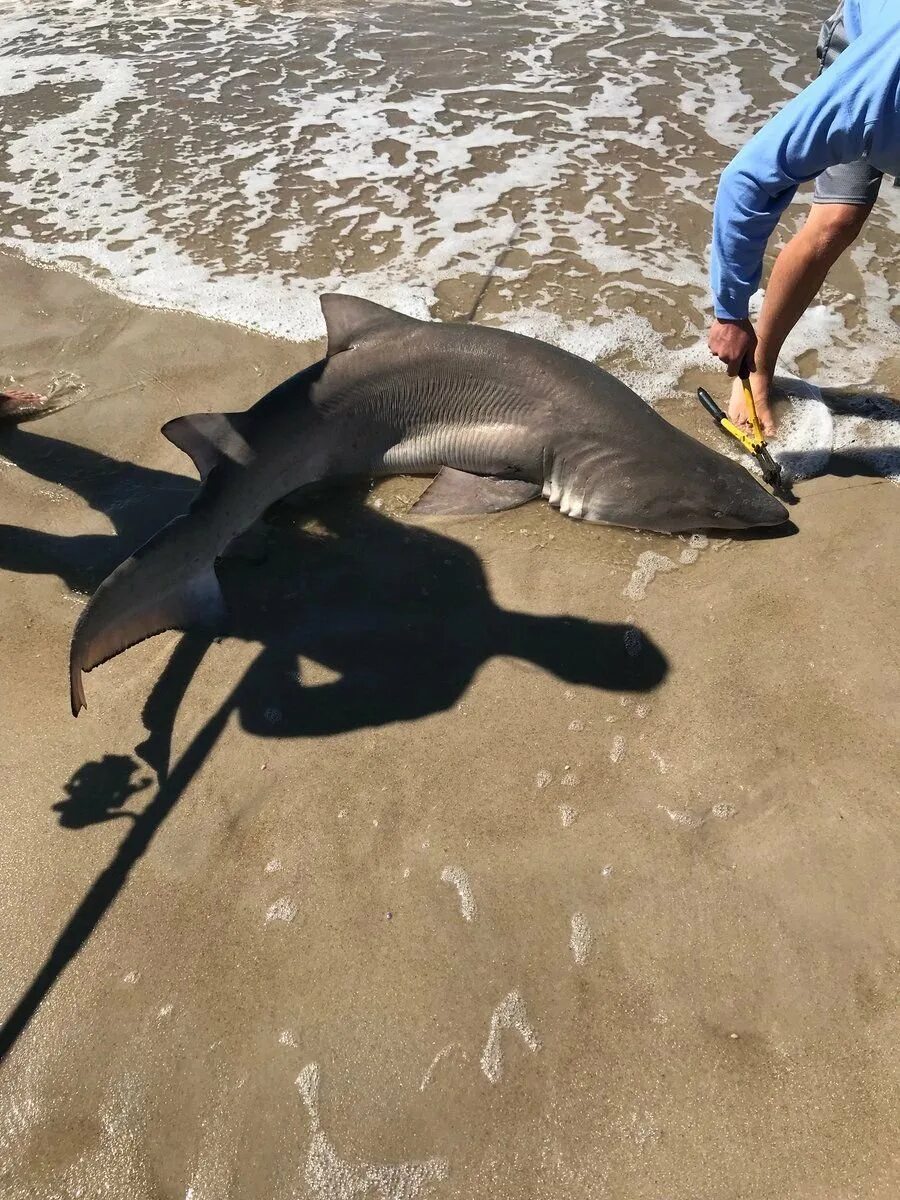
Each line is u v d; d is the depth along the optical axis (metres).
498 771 2.68
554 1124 1.99
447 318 4.63
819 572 3.21
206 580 2.83
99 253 5.14
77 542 3.42
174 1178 1.94
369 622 3.13
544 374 3.43
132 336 4.50
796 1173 1.90
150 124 6.55
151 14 8.53
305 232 5.34
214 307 4.69
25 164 6.05
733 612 3.11
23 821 2.58
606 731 2.78
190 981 2.25
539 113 6.66
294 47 7.77
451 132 6.41
